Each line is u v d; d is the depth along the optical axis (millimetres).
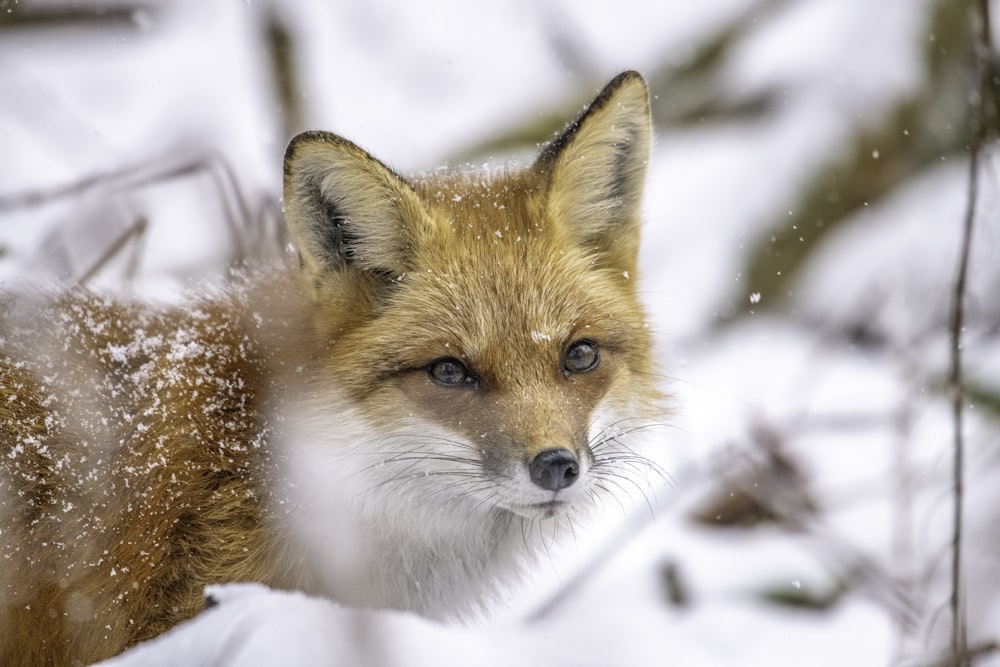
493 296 8328
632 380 8852
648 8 17609
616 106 8695
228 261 11172
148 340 8297
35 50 16750
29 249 12180
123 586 7562
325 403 8109
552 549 9781
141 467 7730
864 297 14867
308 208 8195
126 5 16719
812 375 14141
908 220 15680
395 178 8258
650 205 16156
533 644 7535
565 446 7875
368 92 17547
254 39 15172
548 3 18000
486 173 9648
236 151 14922
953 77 15648
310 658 5398
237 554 7781
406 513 8320
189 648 5645
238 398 8086
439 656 5551
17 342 8156
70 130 15328
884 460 12523
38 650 7645
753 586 10914
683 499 12102
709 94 16688
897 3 16172
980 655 8688
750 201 16031
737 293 15562
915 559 10602
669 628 10328
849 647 10164
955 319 9938
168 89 16531
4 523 7586
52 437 7801
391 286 8453
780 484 12141
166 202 13797
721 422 13055
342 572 7953
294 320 8414
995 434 12734
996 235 15125
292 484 7945
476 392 8195
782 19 16812
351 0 18656
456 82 17797
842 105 16062
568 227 8898
